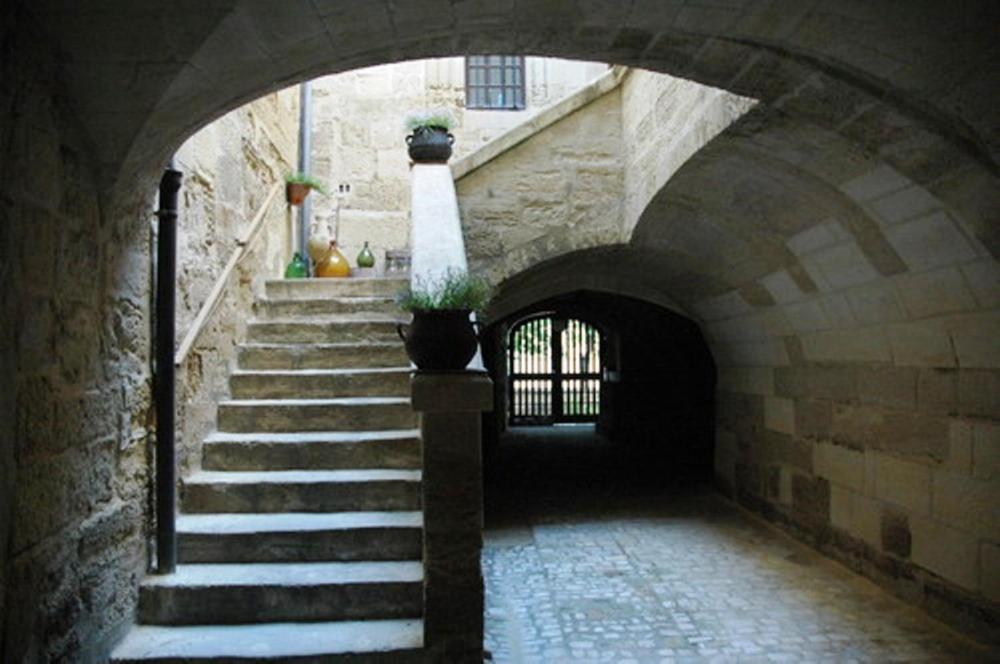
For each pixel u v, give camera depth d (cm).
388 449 406
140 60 227
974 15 219
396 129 923
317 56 256
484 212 562
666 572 481
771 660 343
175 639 301
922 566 399
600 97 568
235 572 333
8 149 202
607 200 568
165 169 326
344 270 680
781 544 549
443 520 294
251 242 518
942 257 339
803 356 541
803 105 297
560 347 1432
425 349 297
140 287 321
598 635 375
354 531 351
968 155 271
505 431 1298
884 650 352
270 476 389
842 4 230
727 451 712
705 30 257
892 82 260
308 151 785
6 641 208
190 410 386
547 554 527
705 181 439
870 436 452
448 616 293
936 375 384
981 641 353
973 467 356
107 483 287
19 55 205
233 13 218
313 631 309
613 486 783
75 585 257
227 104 268
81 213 258
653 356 1013
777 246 468
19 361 214
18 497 215
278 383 456
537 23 253
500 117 961
